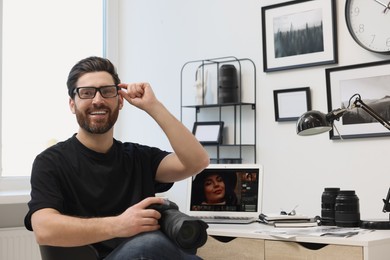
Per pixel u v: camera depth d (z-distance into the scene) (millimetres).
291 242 2301
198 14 4055
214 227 2590
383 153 3189
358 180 3279
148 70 4352
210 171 2863
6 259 3619
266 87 3682
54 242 1804
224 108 3881
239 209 2787
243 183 2801
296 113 3527
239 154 3801
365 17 3256
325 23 3418
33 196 1927
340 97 3340
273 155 3637
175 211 1741
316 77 3463
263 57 3670
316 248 2363
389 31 3168
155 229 1735
